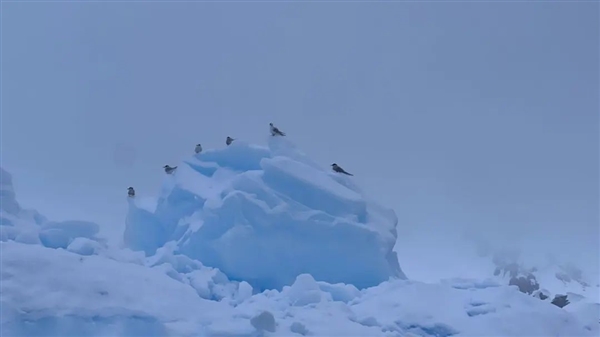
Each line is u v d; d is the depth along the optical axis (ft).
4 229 54.13
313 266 66.64
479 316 52.37
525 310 53.31
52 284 42.60
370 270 66.85
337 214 68.49
